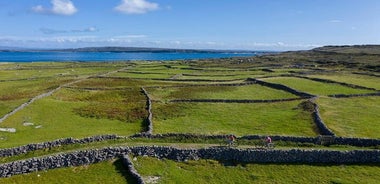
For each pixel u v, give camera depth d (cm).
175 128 5594
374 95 8269
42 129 5434
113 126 5772
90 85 9869
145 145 4669
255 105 7294
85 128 5591
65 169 4225
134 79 11275
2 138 4903
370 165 4488
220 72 13625
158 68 15500
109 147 4531
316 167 4431
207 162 4506
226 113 6638
